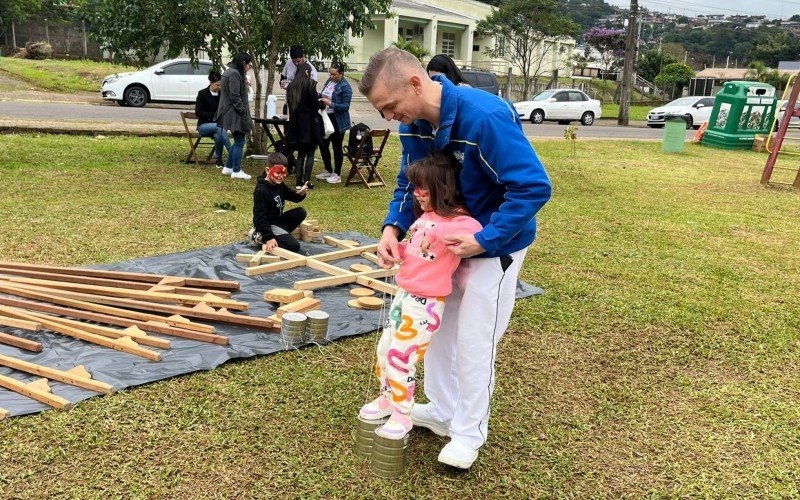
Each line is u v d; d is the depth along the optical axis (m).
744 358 4.16
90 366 3.41
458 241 2.42
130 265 5.09
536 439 3.09
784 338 4.51
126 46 10.61
